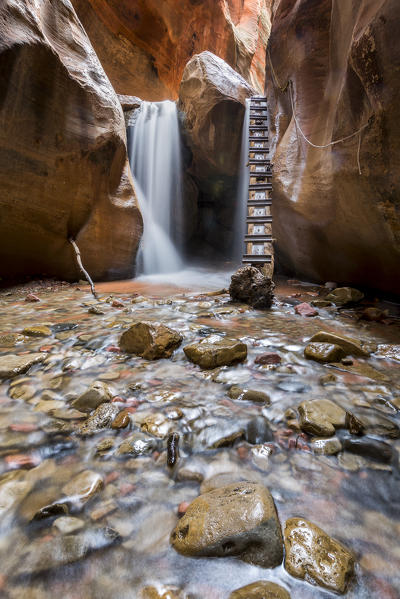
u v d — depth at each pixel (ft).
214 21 65.72
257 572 3.35
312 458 5.23
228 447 5.50
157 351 9.59
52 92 20.63
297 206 22.94
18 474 4.76
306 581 3.25
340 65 16.21
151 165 41.16
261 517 3.67
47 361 9.27
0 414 6.41
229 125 38.47
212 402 7.01
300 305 16.85
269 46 28.37
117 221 28.27
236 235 52.13
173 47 60.18
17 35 17.57
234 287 18.40
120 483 4.66
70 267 26.03
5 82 17.71
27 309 16.57
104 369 8.82
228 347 9.30
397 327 13.67
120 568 3.43
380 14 10.11
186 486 4.63
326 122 18.74
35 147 20.65
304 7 21.40
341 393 7.44
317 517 4.11
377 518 4.12
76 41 23.71
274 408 6.72
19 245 22.81
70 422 6.17
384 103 11.28
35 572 3.38
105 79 26.43
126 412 6.36
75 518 4.02
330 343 10.36
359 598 3.13
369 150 13.09
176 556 3.54
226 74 37.63
